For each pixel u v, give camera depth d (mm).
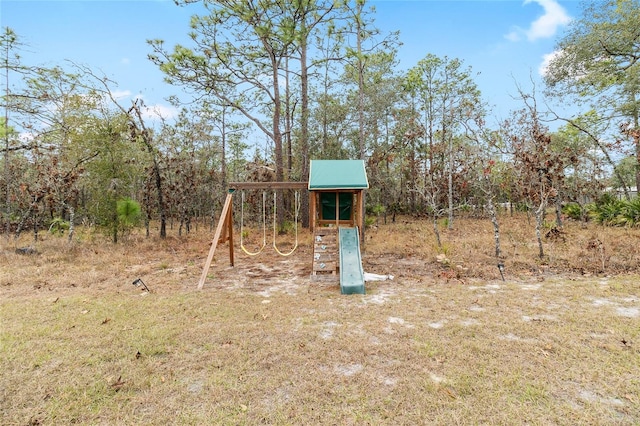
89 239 11828
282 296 5312
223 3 11328
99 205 11242
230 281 6480
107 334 3787
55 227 14367
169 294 5484
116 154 11469
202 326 4012
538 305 4570
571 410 2359
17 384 2770
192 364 3098
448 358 3133
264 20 11500
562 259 7297
